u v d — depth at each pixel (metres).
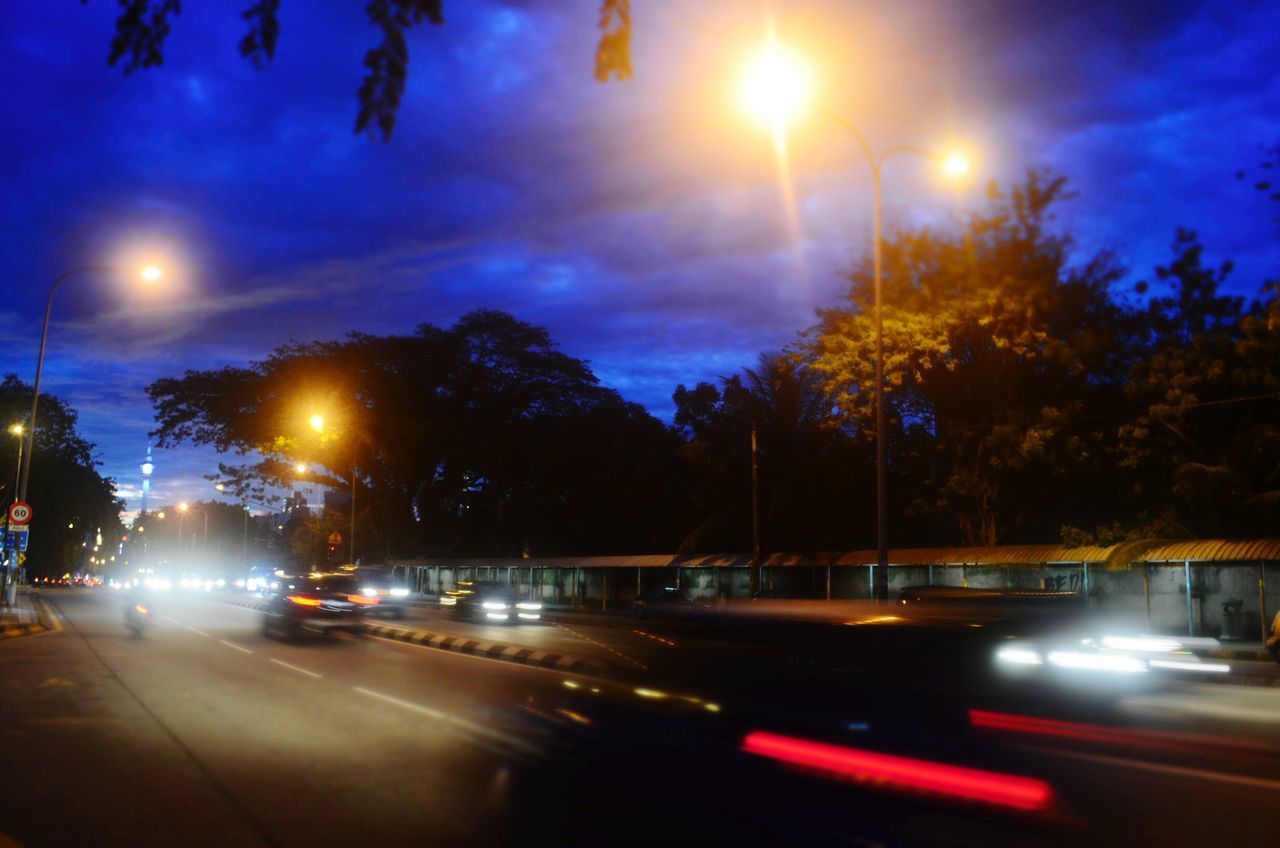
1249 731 11.40
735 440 43.00
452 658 21.17
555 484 63.78
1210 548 25.34
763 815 7.50
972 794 8.23
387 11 2.67
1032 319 20.61
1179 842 6.72
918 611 12.30
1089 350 24.62
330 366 62.06
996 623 11.92
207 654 21.61
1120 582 27.50
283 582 34.72
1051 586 28.70
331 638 27.06
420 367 62.59
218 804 7.82
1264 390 26.47
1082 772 9.10
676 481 59.34
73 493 85.00
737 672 13.09
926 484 36.78
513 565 54.22
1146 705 12.85
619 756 9.88
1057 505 33.88
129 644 24.20
